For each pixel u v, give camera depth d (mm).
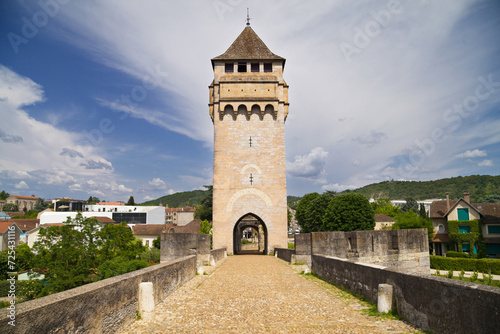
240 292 13516
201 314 9961
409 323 8695
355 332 8156
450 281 7391
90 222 47062
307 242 25734
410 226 59719
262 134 39969
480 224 54469
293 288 14469
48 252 42344
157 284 11258
